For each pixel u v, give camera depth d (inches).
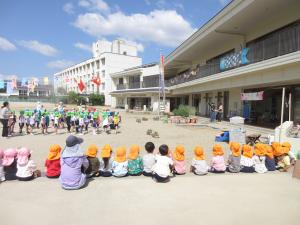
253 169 268.2
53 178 232.2
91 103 2357.3
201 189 214.5
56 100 2564.0
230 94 966.4
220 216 167.3
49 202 183.9
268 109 804.0
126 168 243.6
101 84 2503.7
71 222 156.3
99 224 154.4
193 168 260.1
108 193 201.9
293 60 494.9
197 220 161.3
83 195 197.2
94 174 240.8
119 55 2422.5
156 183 225.9
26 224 153.3
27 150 231.0
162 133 626.5
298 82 623.2
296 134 381.1
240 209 177.9
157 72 1809.8
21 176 223.6
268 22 735.7
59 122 680.4
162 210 174.4
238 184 228.4
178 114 1039.6
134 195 199.2
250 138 442.6
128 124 849.5
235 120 495.8
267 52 603.8
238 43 909.8
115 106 2237.9
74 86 3166.8
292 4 614.9
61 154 219.0
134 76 1987.0
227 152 398.3
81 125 615.2
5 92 2787.9
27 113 594.9
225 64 816.3
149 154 249.8
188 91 1206.9
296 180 241.9
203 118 1050.7
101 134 601.0
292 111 671.1
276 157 280.2
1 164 223.9
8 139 512.7
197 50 1138.7
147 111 1572.3
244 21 737.0
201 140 522.0
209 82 961.5
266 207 182.1
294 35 511.2
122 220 159.8
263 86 748.0
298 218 166.6
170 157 247.0
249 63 678.5
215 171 263.3
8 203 181.5
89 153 241.4
